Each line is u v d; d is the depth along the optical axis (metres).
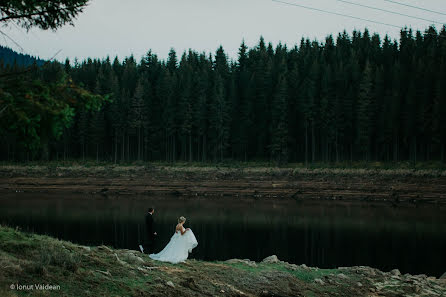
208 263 13.95
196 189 65.44
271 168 71.75
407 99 73.88
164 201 54.69
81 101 7.25
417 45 105.31
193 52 115.94
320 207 48.84
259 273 13.19
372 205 51.28
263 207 48.62
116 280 9.41
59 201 52.31
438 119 70.12
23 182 70.25
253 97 86.62
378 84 78.06
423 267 20.64
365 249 25.12
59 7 7.79
